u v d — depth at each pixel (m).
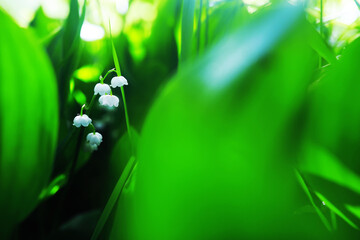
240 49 0.12
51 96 0.14
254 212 0.13
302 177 0.14
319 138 0.14
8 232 0.14
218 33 0.32
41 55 0.13
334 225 0.16
